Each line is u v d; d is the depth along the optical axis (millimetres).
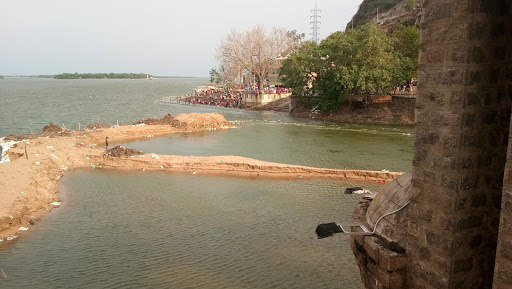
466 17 6191
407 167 36875
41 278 17031
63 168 36031
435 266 7000
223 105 105875
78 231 22219
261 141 52219
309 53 78875
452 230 6617
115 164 37531
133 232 22031
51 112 93438
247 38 105125
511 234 5371
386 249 7938
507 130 6645
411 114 67000
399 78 67500
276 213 25016
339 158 41156
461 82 6328
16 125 70688
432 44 6859
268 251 19625
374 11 153750
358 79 64625
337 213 24969
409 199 8195
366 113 71062
